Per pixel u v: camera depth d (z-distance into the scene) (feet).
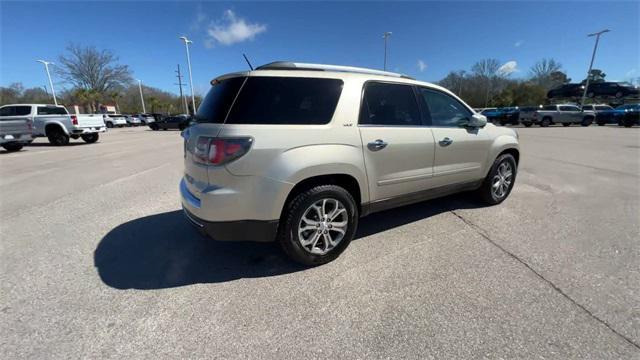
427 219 13.15
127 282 8.77
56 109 47.93
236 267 9.51
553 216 13.38
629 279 8.61
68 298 8.03
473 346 6.36
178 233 12.06
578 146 38.88
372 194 10.17
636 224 12.46
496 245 10.72
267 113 8.32
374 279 8.78
